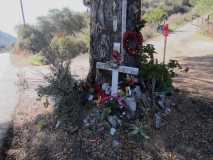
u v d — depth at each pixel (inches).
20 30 757.9
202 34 673.6
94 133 133.0
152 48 174.4
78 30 800.3
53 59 161.2
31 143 139.6
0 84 286.4
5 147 141.2
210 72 271.6
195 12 1188.5
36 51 674.8
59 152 126.2
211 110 163.5
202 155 123.2
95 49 158.2
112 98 140.8
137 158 120.0
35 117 168.2
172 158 119.9
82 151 124.9
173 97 178.7
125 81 155.5
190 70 283.1
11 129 160.4
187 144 130.3
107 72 155.6
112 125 134.6
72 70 315.6
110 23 149.6
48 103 173.5
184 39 617.6
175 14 1154.0
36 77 300.7
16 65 498.9
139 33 159.0
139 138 130.0
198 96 186.4
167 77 169.2
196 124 147.0
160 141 130.3
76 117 141.9
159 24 741.3
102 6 149.2
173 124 144.9
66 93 149.3
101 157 121.1
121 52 150.6
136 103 145.6
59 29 789.2
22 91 241.9
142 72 160.4
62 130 139.8
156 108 152.0
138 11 158.4
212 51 442.0
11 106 204.4
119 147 125.1
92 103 146.8
